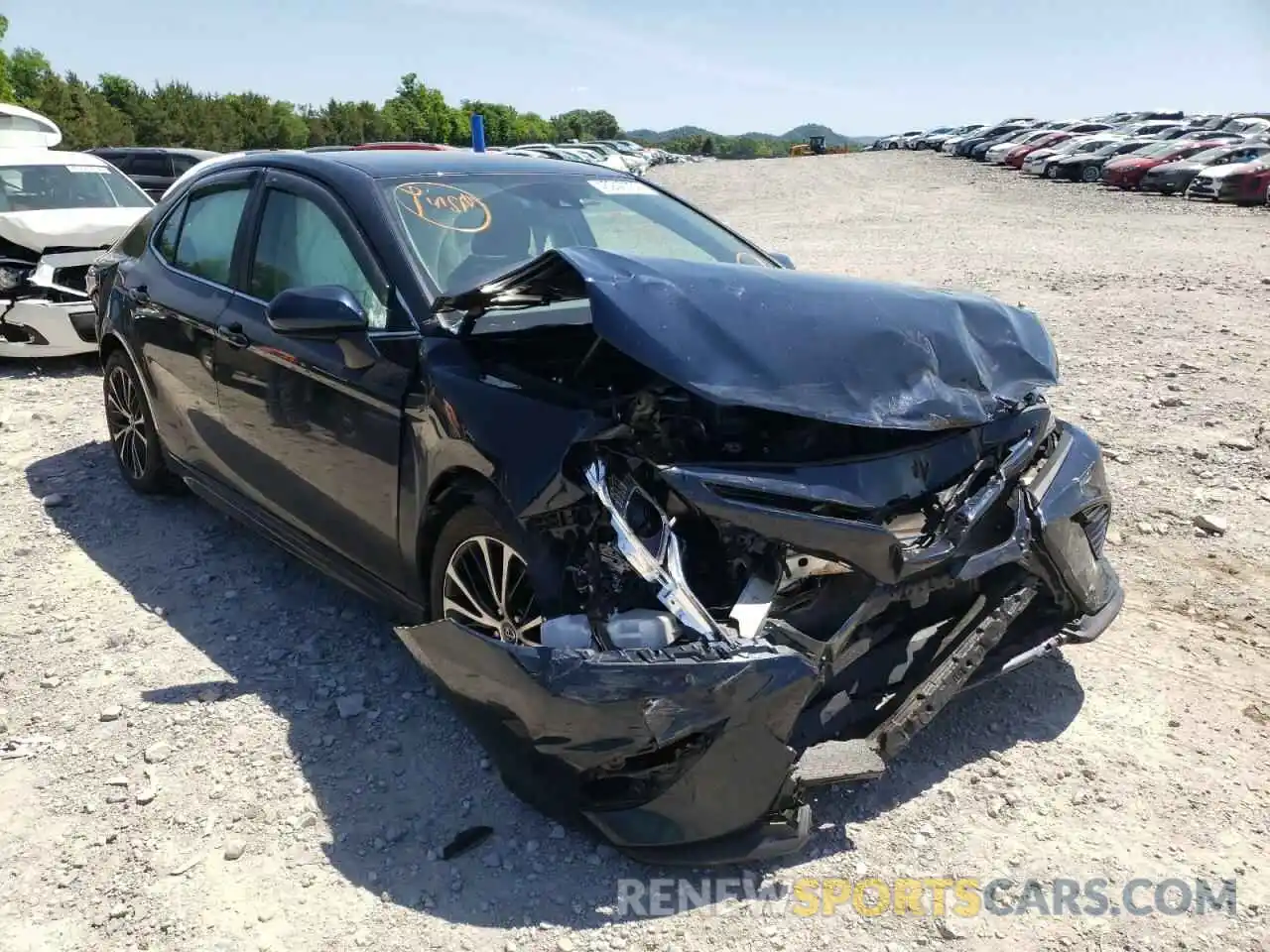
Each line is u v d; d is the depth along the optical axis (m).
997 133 49.62
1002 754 3.04
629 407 2.64
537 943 2.38
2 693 3.42
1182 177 26.88
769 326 2.66
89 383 7.42
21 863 2.64
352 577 3.54
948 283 11.74
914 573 2.59
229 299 4.00
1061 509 2.97
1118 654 3.59
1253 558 4.29
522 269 2.87
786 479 2.52
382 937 2.39
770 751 2.37
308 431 3.51
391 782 2.93
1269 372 7.09
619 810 2.49
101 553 4.50
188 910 2.47
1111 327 8.75
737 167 44.25
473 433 2.74
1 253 7.72
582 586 2.54
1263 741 3.10
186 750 3.09
